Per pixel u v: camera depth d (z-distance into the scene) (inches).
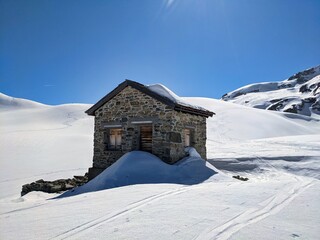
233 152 990.4
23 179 719.7
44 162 951.0
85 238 184.9
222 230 190.7
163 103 583.5
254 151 995.3
